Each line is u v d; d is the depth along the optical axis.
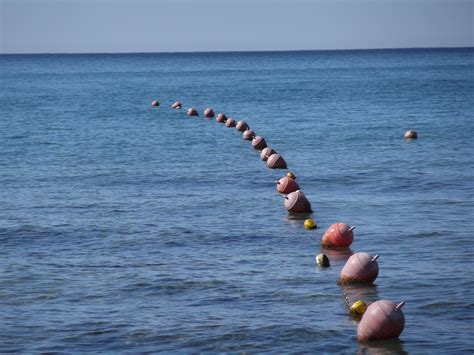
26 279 23.31
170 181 39.06
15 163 45.25
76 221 30.53
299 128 63.00
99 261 25.09
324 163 43.84
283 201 33.84
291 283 22.56
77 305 21.00
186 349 18.03
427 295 21.22
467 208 31.62
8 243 27.48
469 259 24.52
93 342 18.52
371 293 21.52
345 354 17.62
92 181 39.28
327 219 30.47
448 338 18.30
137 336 18.80
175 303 21.05
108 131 61.72
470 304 20.44
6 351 18.03
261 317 19.88
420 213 30.98
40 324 19.66
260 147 49.91
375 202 33.28
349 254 25.56
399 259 24.73
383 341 18.16
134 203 33.75
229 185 37.84
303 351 17.81
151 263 24.78
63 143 54.16
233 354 17.73
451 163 42.62
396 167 41.81
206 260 25.05
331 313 20.11
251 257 25.36
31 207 33.19
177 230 28.95
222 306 20.73
